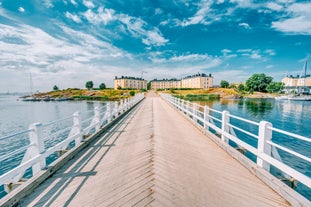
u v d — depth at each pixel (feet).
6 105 187.11
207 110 23.52
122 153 15.71
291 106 129.39
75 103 205.36
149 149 16.72
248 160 12.90
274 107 121.80
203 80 356.79
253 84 292.81
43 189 10.05
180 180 10.94
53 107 157.58
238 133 51.26
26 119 92.17
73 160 14.15
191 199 9.06
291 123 68.44
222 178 11.23
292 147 40.22
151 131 24.12
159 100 97.71
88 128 19.67
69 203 8.84
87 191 9.86
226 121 17.60
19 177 10.94
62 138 52.11
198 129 25.84
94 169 12.55
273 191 9.80
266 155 11.16
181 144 18.51
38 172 11.10
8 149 45.34
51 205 8.71
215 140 19.03
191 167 12.84
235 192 9.69
